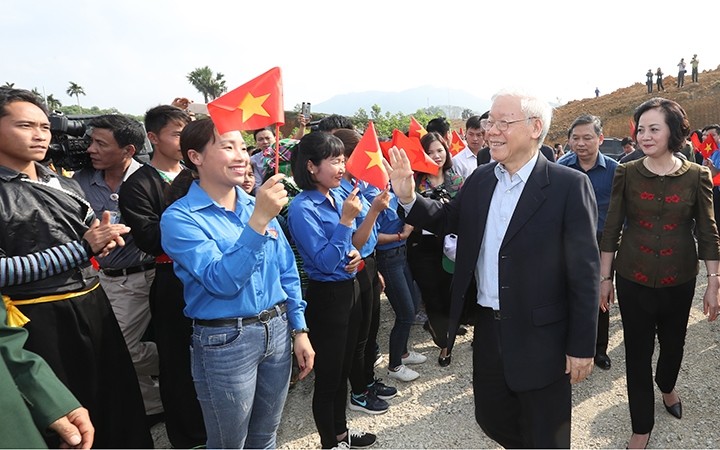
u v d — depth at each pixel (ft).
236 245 5.60
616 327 15.08
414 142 9.49
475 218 6.98
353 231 8.93
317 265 7.70
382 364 13.20
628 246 9.08
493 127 6.38
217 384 6.09
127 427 8.09
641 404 8.97
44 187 7.06
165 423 9.93
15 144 6.70
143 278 10.04
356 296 8.43
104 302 7.80
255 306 6.23
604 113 103.55
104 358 7.70
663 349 9.71
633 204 9.01
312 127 13.34
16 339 4.89
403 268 11.64
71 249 6.89
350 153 10.19
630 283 8.98
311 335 8.18
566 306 6.48
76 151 10.94
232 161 6.24
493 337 6.95
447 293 12.64
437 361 13.23
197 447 9.45
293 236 8.11
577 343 6.18
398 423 10.44
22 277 6.48
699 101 90.74
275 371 6.64
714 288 8.77
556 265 6.31
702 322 14.69
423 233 12.34
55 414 4.80
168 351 9.14
